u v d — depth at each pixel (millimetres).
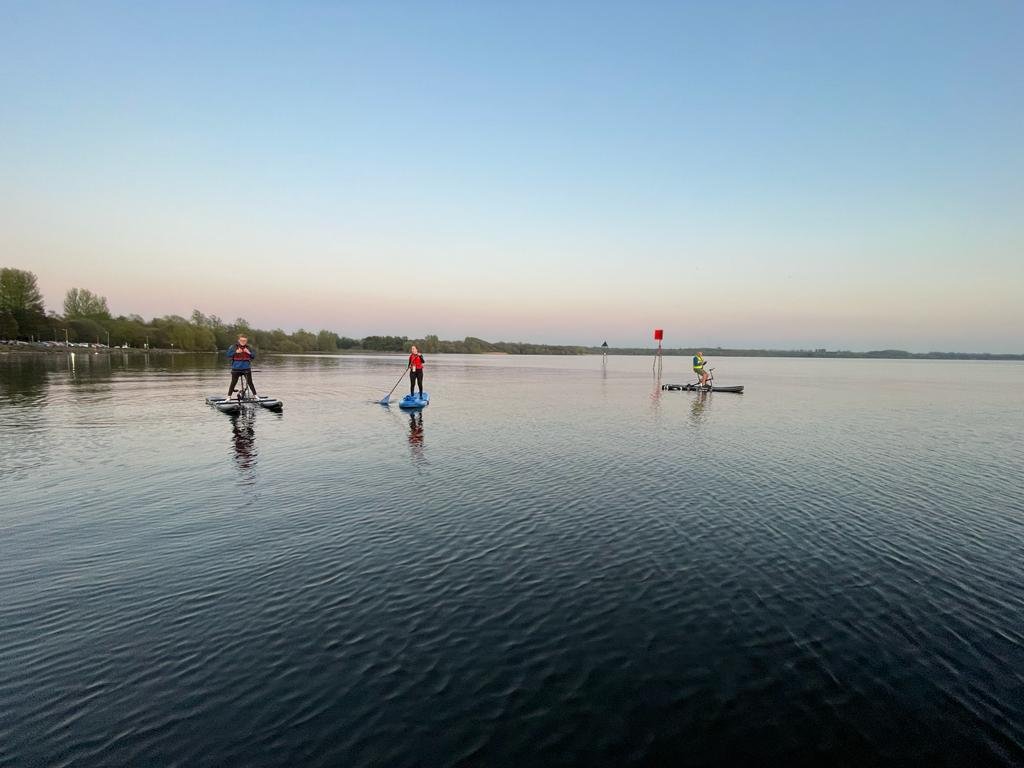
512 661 5191
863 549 8039
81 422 18453
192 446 14633
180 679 4785
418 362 24375
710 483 11578
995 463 14031
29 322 97062
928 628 5902
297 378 47156
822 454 14898
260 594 6336
